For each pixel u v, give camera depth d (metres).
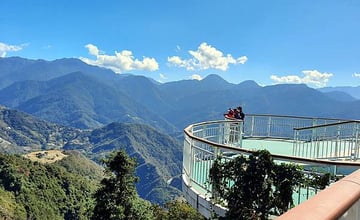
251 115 17.20
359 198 1.84
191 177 8.99
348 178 1.96
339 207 1.42
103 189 22.66
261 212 6.61
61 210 85.06
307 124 16.52
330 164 6.21
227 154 9.25
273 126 17.02
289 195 6.48
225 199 7.11
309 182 6.49
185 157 9.99
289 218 1.13
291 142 16.11
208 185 7.91
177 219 17.41
